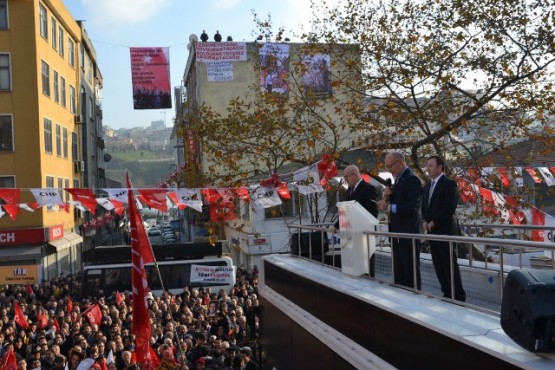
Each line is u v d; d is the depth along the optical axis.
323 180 14.68
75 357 12.19
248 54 39.47
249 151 17.09
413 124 14.70
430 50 14.33
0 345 13.70
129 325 15.91
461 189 13.81
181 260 25.36
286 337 7.72
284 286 7.93
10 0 34.78
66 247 39.50
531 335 2.87
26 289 23.56
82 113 52.59
